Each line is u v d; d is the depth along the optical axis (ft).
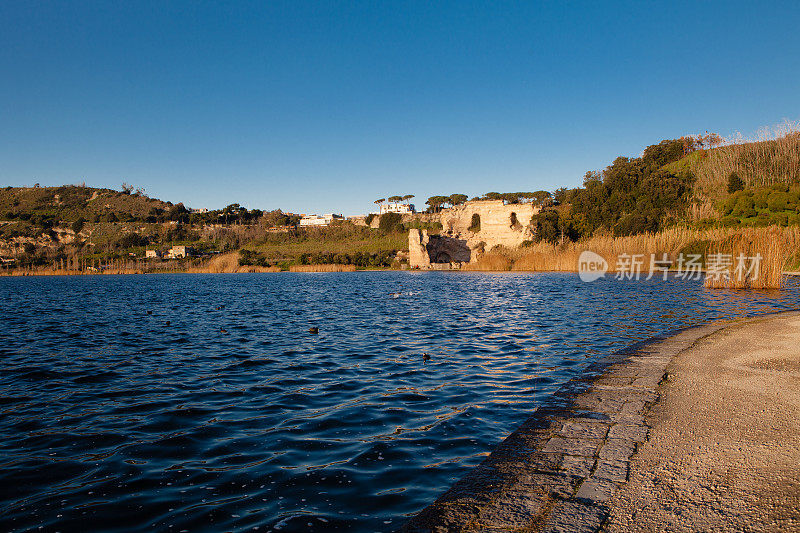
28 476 19.16
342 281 217.56
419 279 216.95
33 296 139.03
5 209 613.52
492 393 30.73
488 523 14.06
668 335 48.24
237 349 49.52
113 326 69.31
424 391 31.94
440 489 17.38
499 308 84.38
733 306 76.74
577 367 36.52
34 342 55.36
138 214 626.23
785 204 232.32
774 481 15.58
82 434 24.45
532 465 18.37
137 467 19.99
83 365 42.29
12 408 29.50
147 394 32.58
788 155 296.71
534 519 14.11
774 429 20.35
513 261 281.13
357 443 22.48
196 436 23.95
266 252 471.21
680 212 273.33
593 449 19.53
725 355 36.27
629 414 23.72
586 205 328.49
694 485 15.65
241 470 19.52
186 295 139.03
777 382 28.12
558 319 66.33
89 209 641.81
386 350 47.50
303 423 25.80
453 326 63.46
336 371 38.81
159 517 15.60
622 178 331.98
